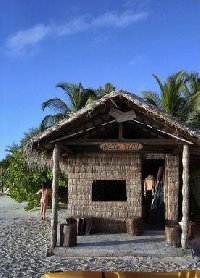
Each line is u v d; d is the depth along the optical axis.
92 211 15.98
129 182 15.99
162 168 19.19
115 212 15.94
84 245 13.62
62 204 29.58
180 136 13.15
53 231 13.34
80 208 16.00
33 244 15.64
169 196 15.86
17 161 27.86
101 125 13.46
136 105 13.02
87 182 16.08
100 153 16.08
